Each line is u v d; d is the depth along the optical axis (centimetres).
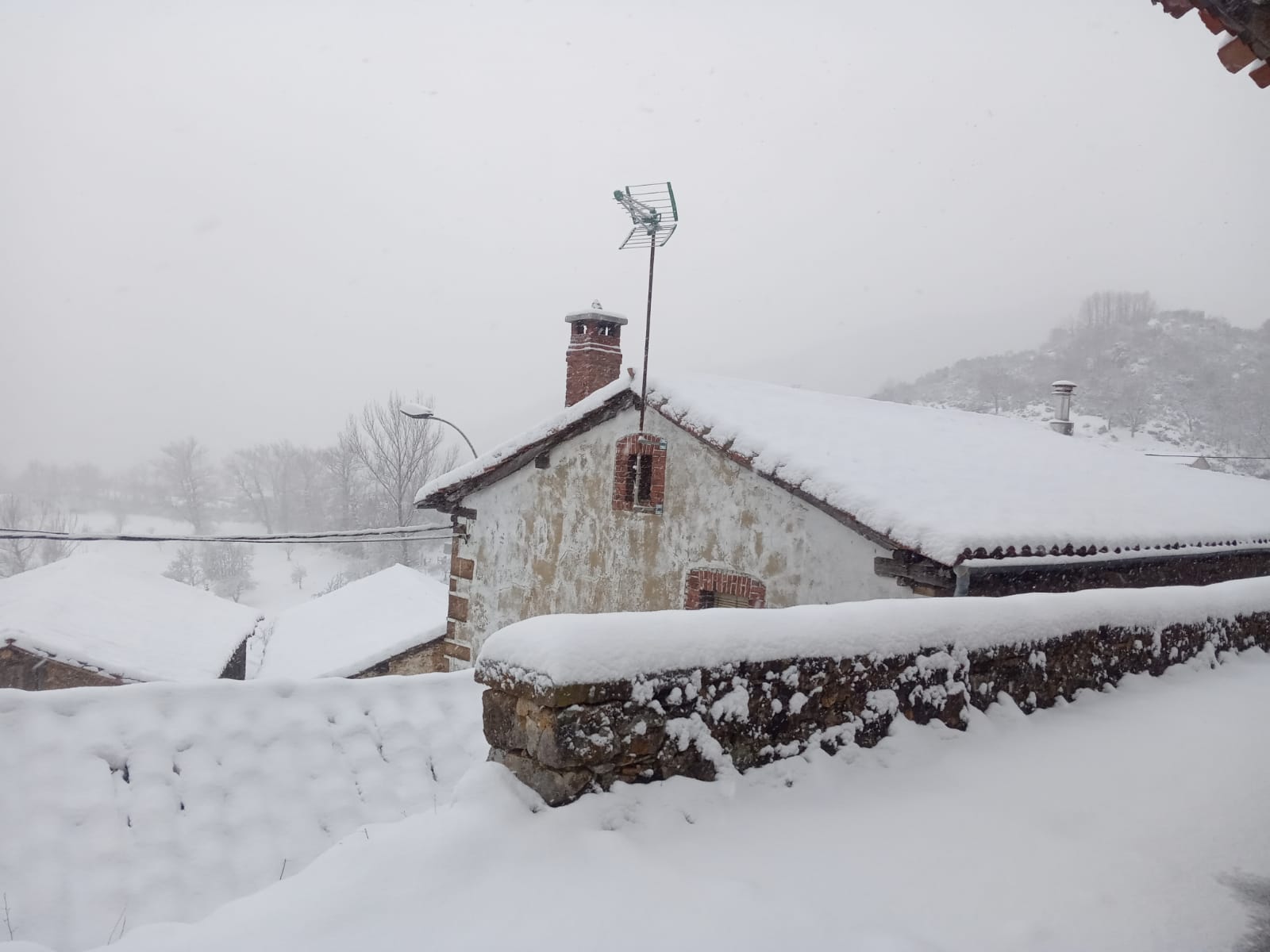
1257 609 634
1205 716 448
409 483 3766
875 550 729
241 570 5053
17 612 1541
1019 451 1160
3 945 218
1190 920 254
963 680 406
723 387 991
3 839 330
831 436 897
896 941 229
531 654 294
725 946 224
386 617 1955
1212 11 328
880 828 305
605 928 229
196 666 1692
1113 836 307
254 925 226
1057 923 248
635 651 302
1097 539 772
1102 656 491
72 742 370
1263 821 324
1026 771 364
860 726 364
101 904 327
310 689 442
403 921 230
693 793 305
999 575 725
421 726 454
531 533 1038
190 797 376
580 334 1220
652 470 923
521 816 282
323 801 399
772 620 347
